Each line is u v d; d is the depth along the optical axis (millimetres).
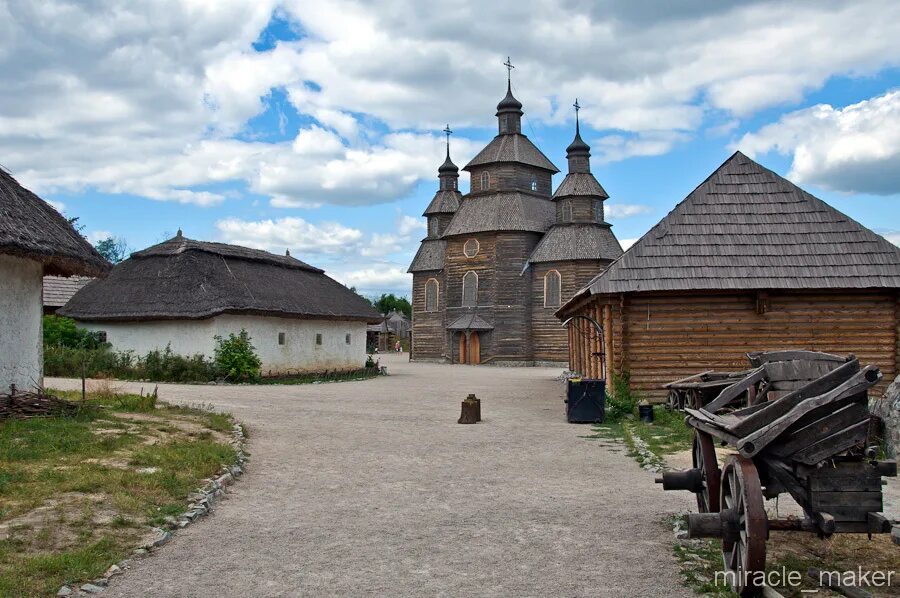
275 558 7914
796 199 21281
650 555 8023
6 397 14547
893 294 20109
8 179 16641
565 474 12422
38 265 16969
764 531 6305
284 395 25797
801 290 19938
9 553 7477
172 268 33469
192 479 10773
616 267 20219
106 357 31016
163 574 7387
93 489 9758
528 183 67375
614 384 20172
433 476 12180
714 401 8391
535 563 7770
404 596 6844
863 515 6527
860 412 6484
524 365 63031
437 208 72625
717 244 20516
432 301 70250
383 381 37031
